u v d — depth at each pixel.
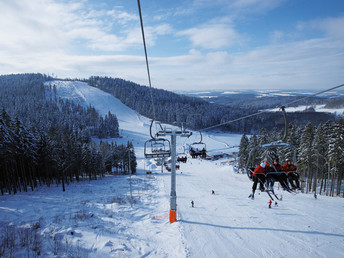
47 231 16.55
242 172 64.81
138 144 137.25
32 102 173.62
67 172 49.41
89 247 14.41
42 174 49.12
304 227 18.20
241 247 14.70
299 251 14.00
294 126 50.25
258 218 20.94
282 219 20.48
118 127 171.75
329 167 39.16
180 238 16.11
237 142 140.88
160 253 14.27
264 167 9.98
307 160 40.66
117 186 44.00
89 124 162.25
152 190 38.66
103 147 73.56
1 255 12.42
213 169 76.44
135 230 18.28
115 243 15.25
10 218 20.45
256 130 183.75
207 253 14.03
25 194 35.41
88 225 18.36
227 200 29.81
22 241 14.48
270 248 14.50
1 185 34.47
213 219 20.84
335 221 19.86
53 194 35.38
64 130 97.94
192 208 25.38
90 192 37.28
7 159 34.59
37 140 43.94
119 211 23.53
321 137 40.19
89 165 54.97
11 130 35.56
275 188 40.09
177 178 55.62
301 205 26.70
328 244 14.97
